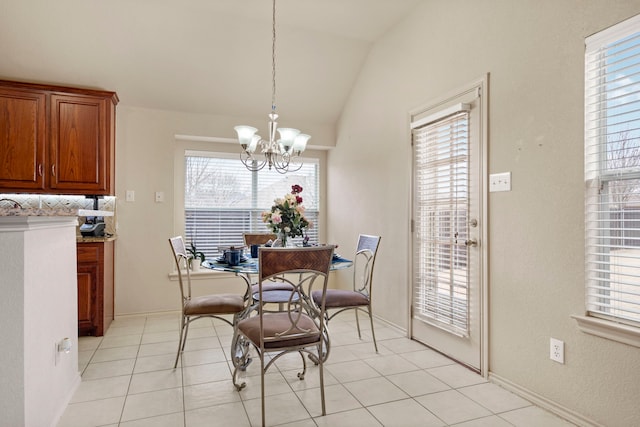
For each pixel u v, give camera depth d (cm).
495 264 242
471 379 248
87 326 330
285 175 487
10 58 331
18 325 160
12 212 363
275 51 376
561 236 202
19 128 337
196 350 302
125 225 391
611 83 181
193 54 363
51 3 304
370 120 394
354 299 298
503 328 237
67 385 217
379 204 377
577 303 194
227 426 193
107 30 329
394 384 241
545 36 210
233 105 420
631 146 175
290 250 200
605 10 180
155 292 402
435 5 298
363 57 401
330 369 264
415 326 324
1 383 157
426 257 307
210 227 452
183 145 435
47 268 188
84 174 353
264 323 215
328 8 326
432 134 300
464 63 268
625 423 173
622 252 179
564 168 200
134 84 376
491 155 245
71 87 361
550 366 207
